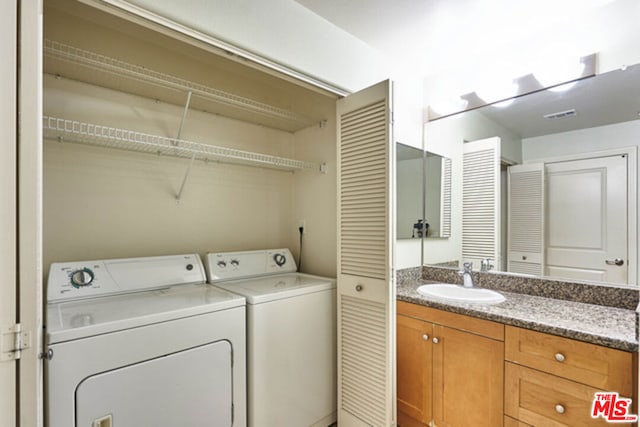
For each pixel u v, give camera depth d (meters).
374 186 1.67
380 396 1.62
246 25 1.39
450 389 1.68
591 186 1.75
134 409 1.18
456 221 2.31
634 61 1.58
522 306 1.65
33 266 0.83
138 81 1.68
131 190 1.85
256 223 2.42
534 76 1.90
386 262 1.60
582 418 1.24
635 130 1.61
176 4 1.18
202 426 1.36
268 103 2.48
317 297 1.86
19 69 0.81
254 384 1.54
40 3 0.85
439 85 2.38
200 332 1.37
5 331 0.79
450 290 2.12
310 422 1.79
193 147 2.05
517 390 1.43
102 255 1.74
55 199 1.60
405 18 1.74
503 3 1.62
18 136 0.81
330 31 1.78
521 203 2.01
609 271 1.69
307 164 2.29
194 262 1.90
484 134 2.16
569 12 1.71
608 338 1.18
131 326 1.19
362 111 1.74
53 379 1.02
